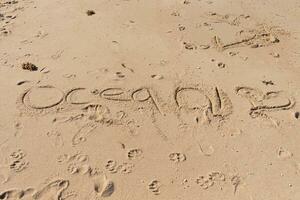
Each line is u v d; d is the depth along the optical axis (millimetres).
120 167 1317
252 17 2354
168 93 1670
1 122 1449
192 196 1239
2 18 2125
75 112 1527
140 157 1362
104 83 1692
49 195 1200
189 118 1550
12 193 1198
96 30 2090
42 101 1562
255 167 1357
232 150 1419
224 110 1603
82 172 1285
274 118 1582
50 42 1944
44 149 1358
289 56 1987
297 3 2570
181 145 1424
